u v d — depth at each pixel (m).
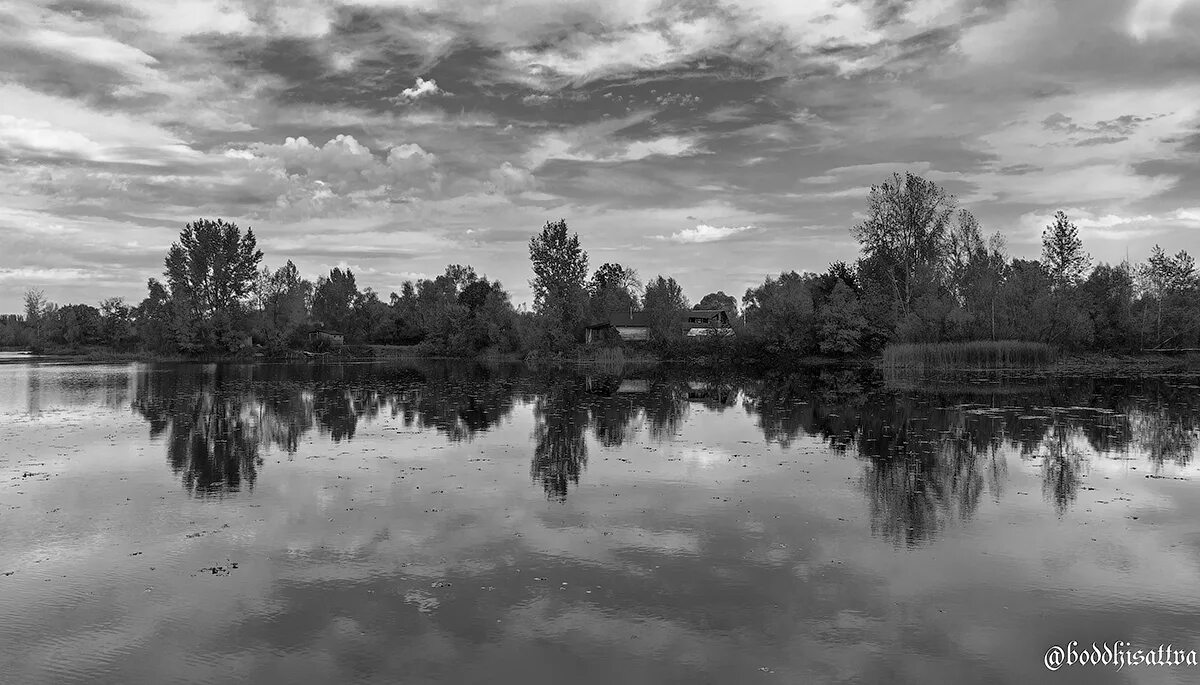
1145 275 70.31
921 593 11.46
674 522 15.18
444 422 30.45
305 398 40.97
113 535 14.59
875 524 15.00
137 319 114.06
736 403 37.53
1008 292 65.81
